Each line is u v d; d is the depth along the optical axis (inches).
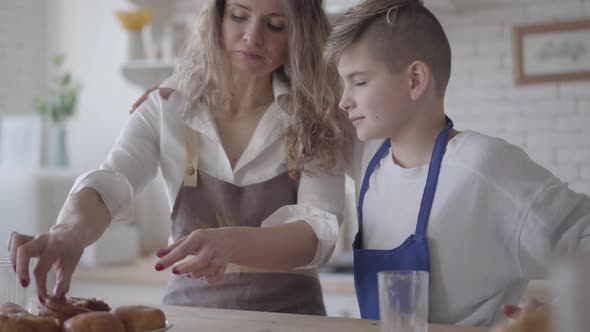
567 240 51.2
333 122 62.6
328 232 55.9
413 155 56.1
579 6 115.5
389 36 53.6
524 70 118.4
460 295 52.9
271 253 52.5
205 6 64.3
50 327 40.4
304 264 56.1
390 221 56.0
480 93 121.3
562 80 116.1
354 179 63.8
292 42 62.1
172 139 64.3
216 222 62.9
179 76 66.2
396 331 37.3
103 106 149.9
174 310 51.2
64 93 146.3
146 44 141.3
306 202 61.1
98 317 39.9
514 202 52.0
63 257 45.5
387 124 54.9
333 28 56.2
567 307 28.4
